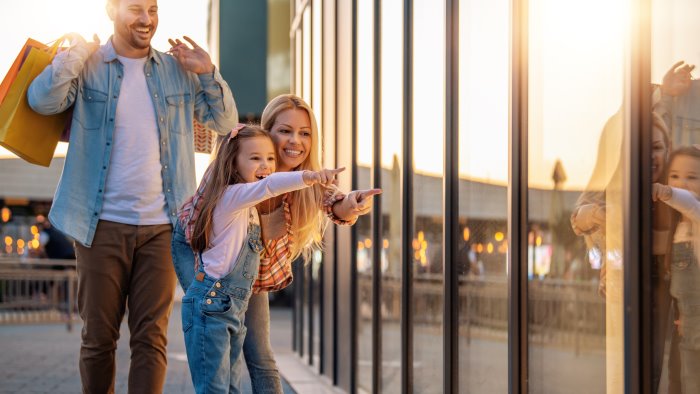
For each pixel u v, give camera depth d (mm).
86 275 4426
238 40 18906
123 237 4410
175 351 11281
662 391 2916
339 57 7898
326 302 8516
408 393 5480
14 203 22000
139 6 4367
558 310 3529
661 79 2877
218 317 3746
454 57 4688
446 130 4695
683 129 2916
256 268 3852
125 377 8562
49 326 15758
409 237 5504
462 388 4574
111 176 4410
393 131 5934
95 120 4418
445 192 4695
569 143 3414
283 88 18656
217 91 4605
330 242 8242
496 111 4105
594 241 3234
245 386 7867
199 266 3799
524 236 3834
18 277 15031
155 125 4477
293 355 10844
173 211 4477
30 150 4461
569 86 3414
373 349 6293
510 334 3846
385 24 6207
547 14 3613
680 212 2938
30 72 4406
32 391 7738
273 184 3615
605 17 3145
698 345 2977
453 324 4676
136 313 4480
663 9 2867
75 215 4355
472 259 4422
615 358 3104
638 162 2877
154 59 4523
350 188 7246
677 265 2947
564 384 3494
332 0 8242
